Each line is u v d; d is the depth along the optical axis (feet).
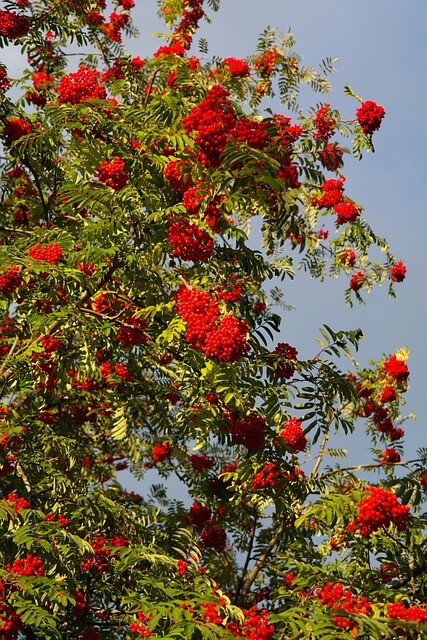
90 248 25.05
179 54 37.83
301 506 29.60
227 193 22.40
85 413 34.73
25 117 31.99
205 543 35.17
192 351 26.58
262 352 27.09
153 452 37.88
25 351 26.50
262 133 21.20
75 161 27.09
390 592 20.68
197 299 20.04
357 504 20.44
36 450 28.37
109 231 24.80
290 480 27.35
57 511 25.73
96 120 27.32
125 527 27.71
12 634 19.35
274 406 25.58
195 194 22.38
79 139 28.25
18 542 20.38
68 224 31.78
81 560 25.45
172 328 22.82
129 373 32.45
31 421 26.73
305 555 26.27
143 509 31.76
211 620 18.60
